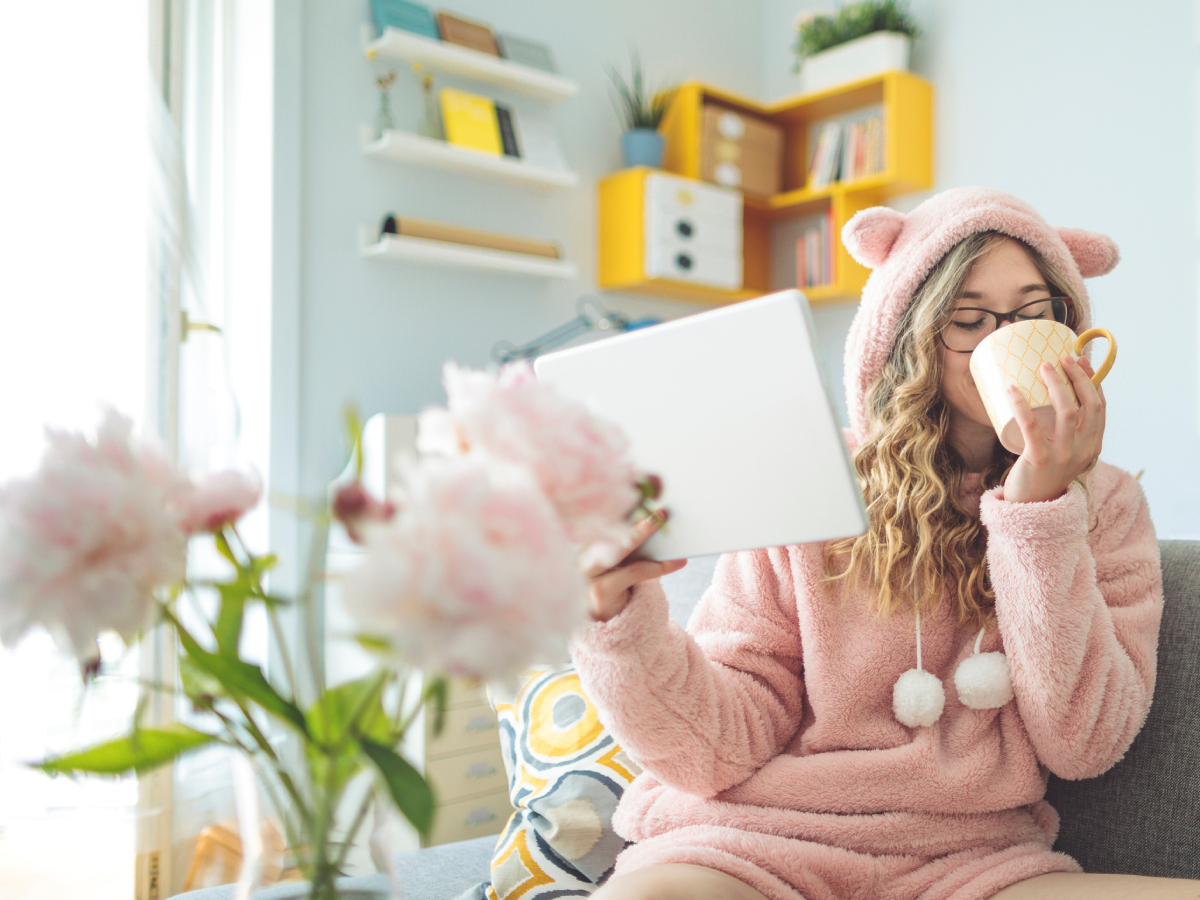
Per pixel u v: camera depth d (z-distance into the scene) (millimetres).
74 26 1942
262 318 2242
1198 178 2441
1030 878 840
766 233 3406
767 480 704
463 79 2631
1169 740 913
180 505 449
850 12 2986
